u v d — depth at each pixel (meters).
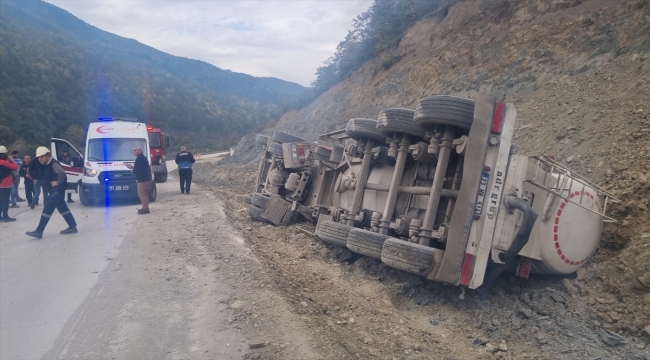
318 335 5.36
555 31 14.48
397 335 5.75
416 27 25.11
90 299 6.66
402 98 20.72
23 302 6.61
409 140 7.60
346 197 9.88
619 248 7.25
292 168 12.41
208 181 30.28
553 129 11.02
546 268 6.70
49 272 8.00
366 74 26.92
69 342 5.34
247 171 28.88
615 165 8.61
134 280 7.39
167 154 73.56
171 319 5.86
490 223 6.07
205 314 5.92
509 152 6.18
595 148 9.43
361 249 7.55
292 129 32.28
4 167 13.01
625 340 5.59
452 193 6.59
